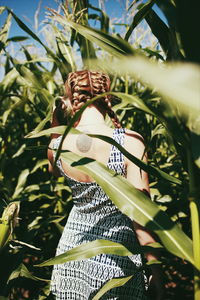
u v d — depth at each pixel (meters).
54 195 2.82
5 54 3.05
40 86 2.64
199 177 1.03
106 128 1.51
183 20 0.90
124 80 2.89
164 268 2.69
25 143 2.71
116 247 1.26
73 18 2.03
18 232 2.78
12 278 1.68
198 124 0.94
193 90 0.62
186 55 0.93
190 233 2.46
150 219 1.12
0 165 2.85
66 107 1.82
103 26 2.60
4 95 2.79
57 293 1.63
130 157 1.23
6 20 2.56
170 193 2.11
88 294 1.49
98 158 1.47
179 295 2.73
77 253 1.27
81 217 1.58
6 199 2.47
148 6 1.26
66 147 1.56
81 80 1.55
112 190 1.21
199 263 1.01
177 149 1.22
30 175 3.05
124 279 1.29
